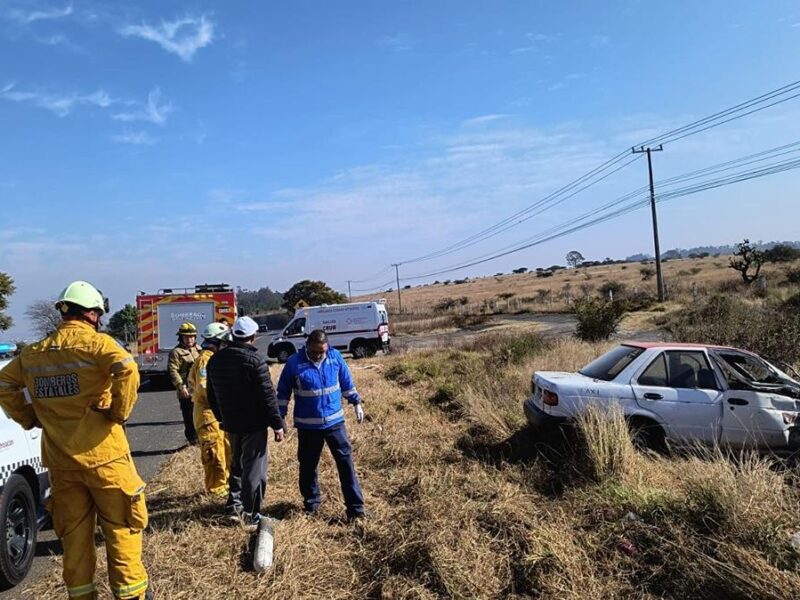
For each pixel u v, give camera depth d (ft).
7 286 90.84
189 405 27.40
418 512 16.79
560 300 163.02
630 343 25.36
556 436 22.89
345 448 17.51
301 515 17.40
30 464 15.29
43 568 15.10
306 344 17.67
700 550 13.50
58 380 11.20
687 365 23.12
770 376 23.66
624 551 14.05
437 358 59.21
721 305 54.44
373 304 82.94
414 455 23.45
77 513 11.49
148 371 56.03
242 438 17.07
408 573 13.78
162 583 13.38
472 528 15.44
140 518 11.78
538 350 50.98
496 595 12.84
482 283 384.68
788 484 18.53
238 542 15.52
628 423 22.07
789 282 112.78
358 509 17.21
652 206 120.47
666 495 16.29
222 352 16.81
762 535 13.57
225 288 58.75
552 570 13.24
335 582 13.69
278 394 17.70
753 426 21.84
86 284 11.99
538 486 19.53
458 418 30.91
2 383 11.39
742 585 12.04
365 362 69.21
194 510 18.37
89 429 11.30
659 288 117.39
